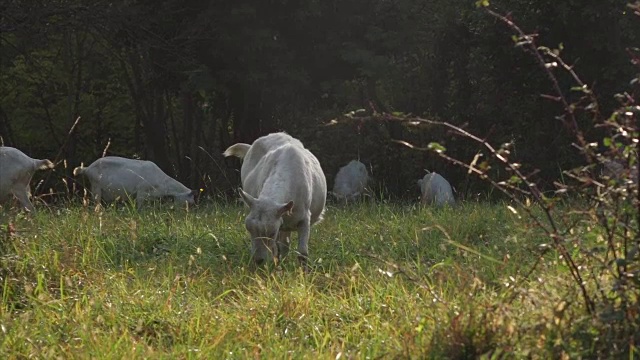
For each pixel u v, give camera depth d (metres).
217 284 8.13
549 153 19.81
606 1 18.67
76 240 9.41
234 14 20.97
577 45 19.98
